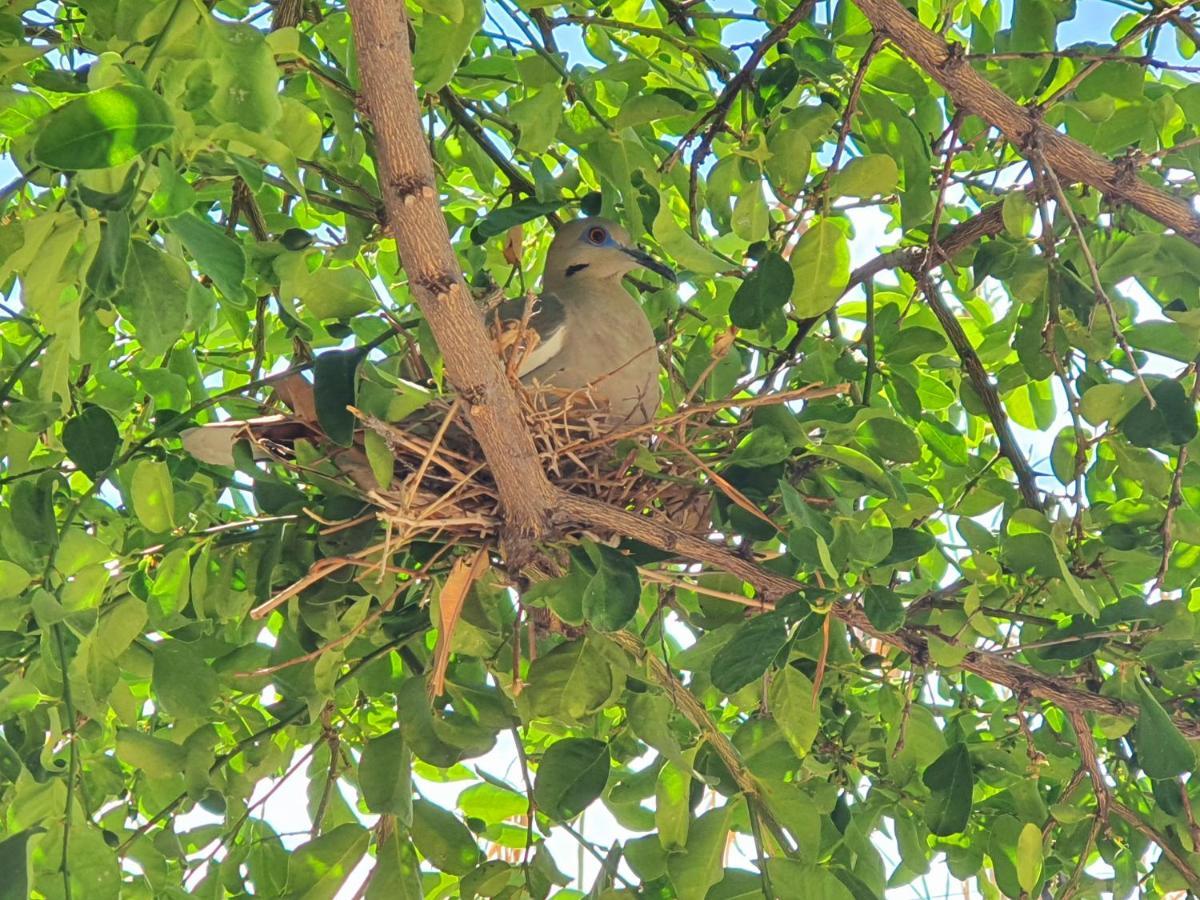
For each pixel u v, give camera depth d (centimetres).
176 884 803
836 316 1004
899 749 841
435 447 695
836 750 920
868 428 795
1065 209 760
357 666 806
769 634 666
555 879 767
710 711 1032
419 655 873
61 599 688
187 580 743
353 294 753
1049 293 838
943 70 761
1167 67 800
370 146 907
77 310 594
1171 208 786
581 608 698
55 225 576
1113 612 759
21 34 703
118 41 588
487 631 819
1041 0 873
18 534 724
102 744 875
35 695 677
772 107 862
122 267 556
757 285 749
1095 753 849
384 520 726
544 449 785
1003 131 781
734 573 738
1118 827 928
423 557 771
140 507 725
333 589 760
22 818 670
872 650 983
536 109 825
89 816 774
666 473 818
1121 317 870
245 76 564
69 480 1007
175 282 618
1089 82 861
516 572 758
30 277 576
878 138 846
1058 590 808
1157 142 891
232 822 861
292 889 742
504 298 977
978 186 992
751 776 780
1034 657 841
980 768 919
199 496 841
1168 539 804
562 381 904
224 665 840
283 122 678
